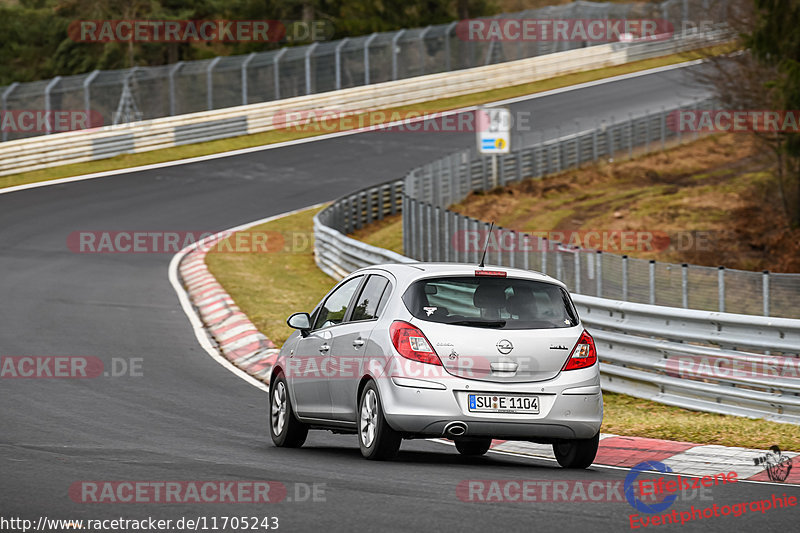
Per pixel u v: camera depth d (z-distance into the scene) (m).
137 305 74.50
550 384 30.88
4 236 104.56
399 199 129.38
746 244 117.56
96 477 27.19
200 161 153.38
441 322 30.86
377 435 30.88
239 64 181.25
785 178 124.25
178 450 32.81
